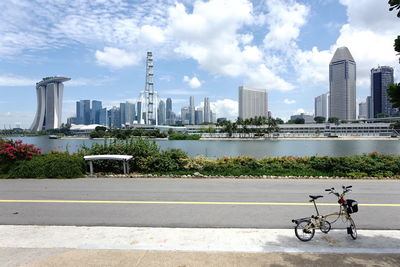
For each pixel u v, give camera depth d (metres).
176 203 8.01
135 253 4.57
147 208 7.50
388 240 5.23
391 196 8.85
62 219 6.60
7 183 10.91
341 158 12.91
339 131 188.75
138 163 13.02
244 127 164.38
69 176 12.00
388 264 4.16
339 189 9.87
